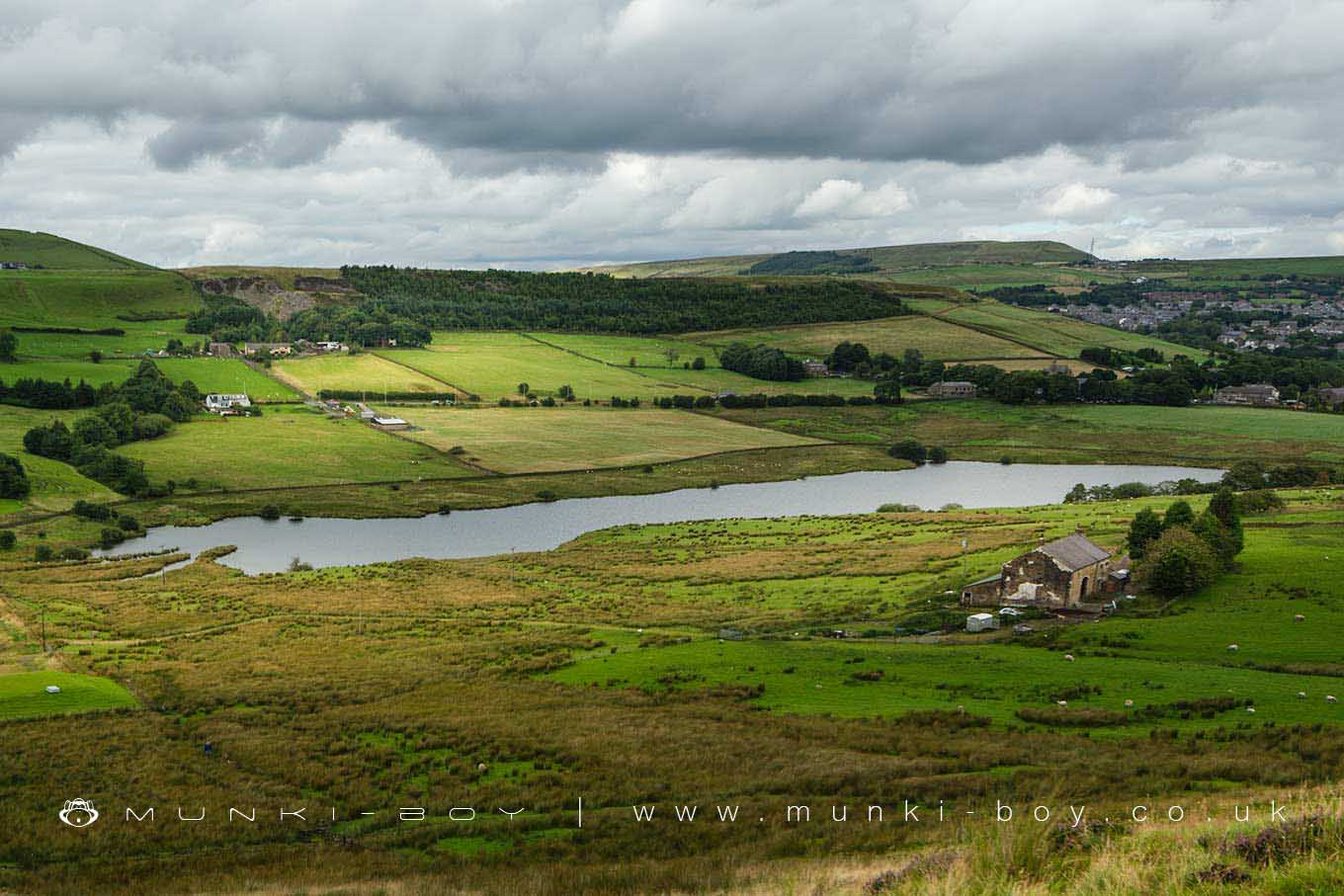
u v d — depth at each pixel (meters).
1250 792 46.84
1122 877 27.06
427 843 52.81
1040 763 56.00
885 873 33.25
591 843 50.19
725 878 41.94
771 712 71.62
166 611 124.44
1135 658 78.75
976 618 94.94
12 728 75.50
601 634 103.88
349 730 74.38
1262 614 87.25
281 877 48.72
